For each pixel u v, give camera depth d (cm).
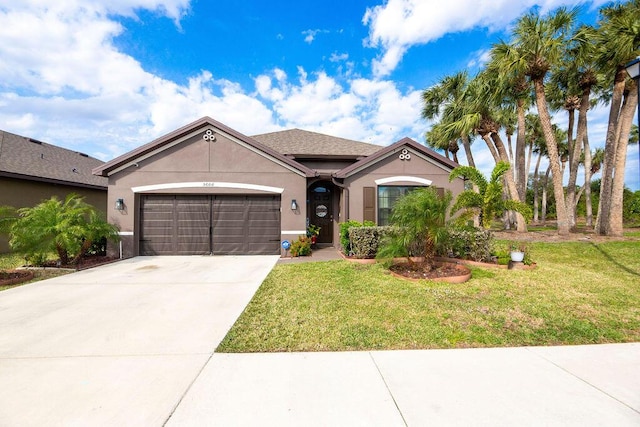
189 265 897
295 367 320
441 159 1162
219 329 420
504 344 378
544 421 238
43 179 1263
